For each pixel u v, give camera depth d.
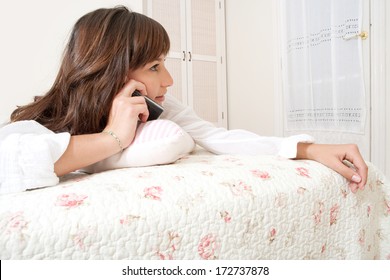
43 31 1.71
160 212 0.41
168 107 0.86
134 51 0.65
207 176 0.50
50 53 1.73
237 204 0.46
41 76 1.71
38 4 1.70
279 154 0.68
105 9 0.70
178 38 2.83
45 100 0.66
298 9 2.22
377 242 0.67
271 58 2.65
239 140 0.76
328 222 0.57
